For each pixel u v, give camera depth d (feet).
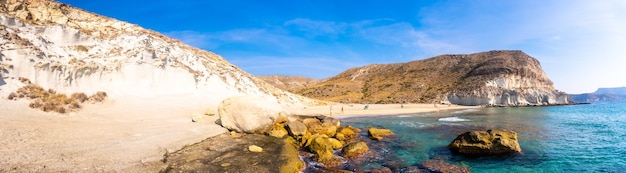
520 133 84.89
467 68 389.60
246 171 39.63
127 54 107.24
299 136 68.23
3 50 75.51
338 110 169.58
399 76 442.91
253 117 69.00
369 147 63.05
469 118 136.36
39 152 38.11
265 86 183.21
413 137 76.48
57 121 61.16
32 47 82.48
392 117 139.03
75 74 87.92
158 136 54.24
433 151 59.98
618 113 177.37
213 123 75.10
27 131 48.47
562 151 59.82
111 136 51.60
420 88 359.25
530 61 385.91
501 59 378.94
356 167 48.11
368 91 388.98
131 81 102.68
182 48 140.36
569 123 113.80
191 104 106.11
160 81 111.45
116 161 37.91
